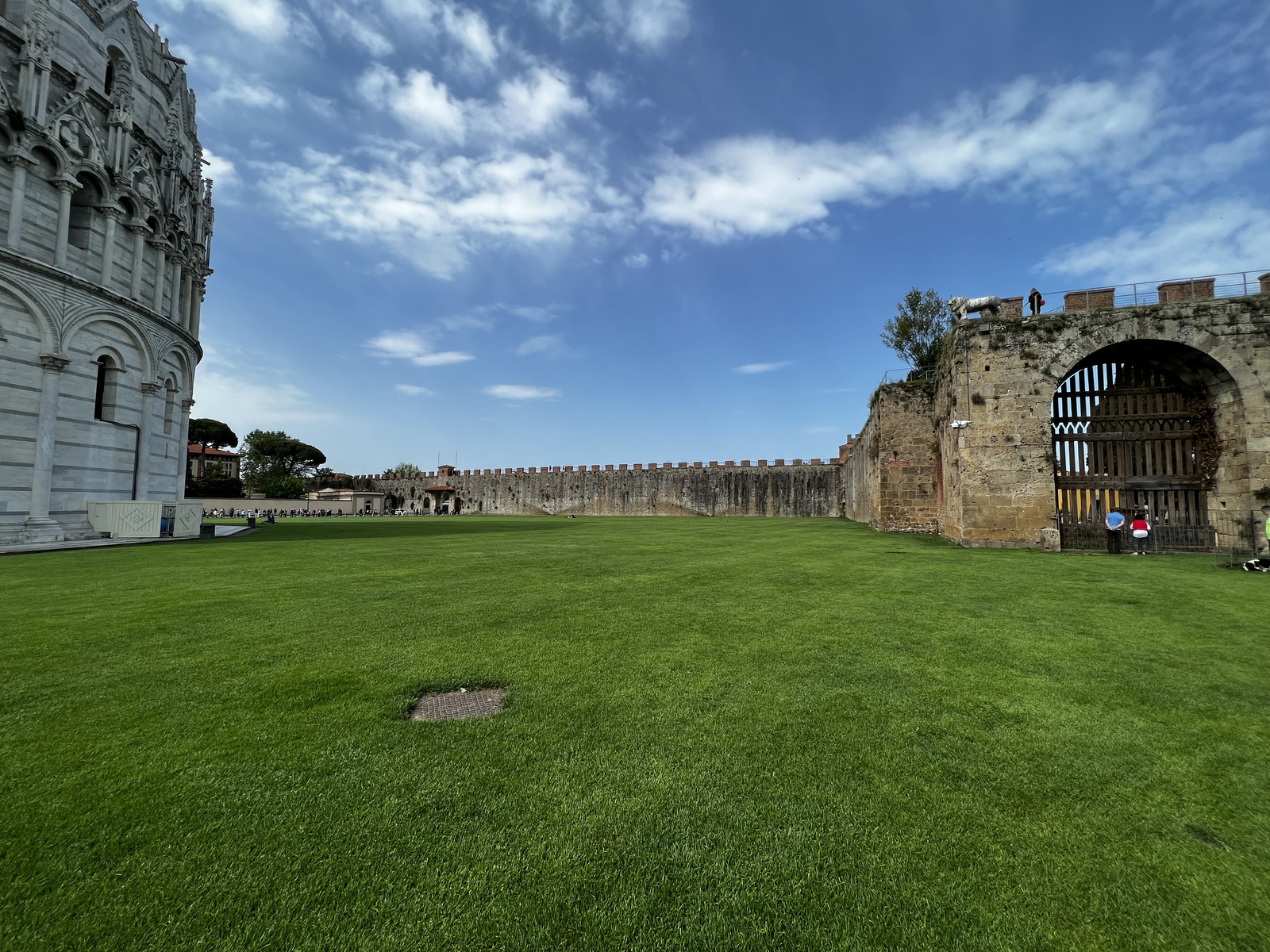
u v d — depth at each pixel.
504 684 5.48
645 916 2.64
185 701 5.02
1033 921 2.63
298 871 2.91
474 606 8.86
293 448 95.31
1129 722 4.69
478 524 40.59
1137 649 6.62
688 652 6.45
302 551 17.16
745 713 4.80
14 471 18.55
